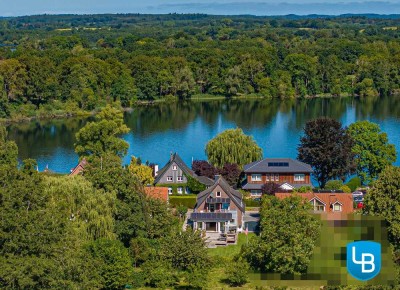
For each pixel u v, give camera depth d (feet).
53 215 200.13
